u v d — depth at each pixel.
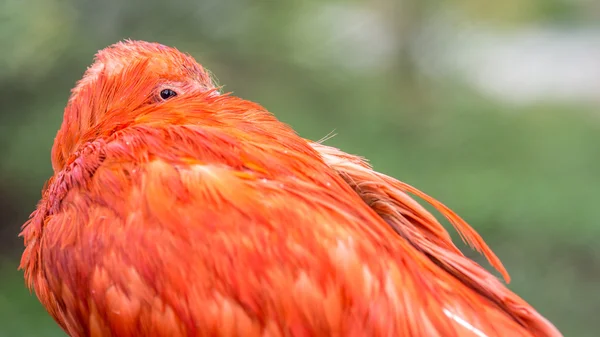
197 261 3.39
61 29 13.95
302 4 19.94
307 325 3.39
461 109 23.41
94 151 3.90
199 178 3.54
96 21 14.83
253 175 3.63
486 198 17.41
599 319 13.66
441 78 25.28
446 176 18.86
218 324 3.37
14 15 13.38
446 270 3.94
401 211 4.09
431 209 15.39
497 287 3.88
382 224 3.78
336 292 3.42
